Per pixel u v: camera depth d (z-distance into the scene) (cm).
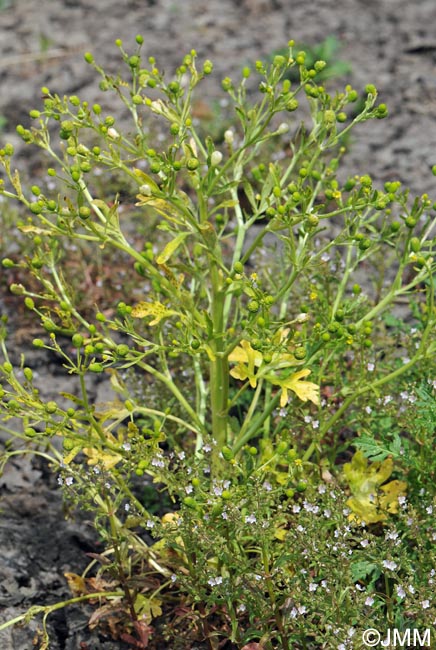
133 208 661
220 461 410
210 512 352
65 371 566
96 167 653
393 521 408
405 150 743
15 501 477
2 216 639
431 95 815
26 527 461
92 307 591
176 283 396
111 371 414
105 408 534
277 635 360
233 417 441
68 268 599
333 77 852
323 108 390
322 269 461
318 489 381
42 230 373
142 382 495
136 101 381
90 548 452
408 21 947
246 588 352
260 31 952
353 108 804
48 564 443
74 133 388
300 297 493
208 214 389
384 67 867
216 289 396
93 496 389
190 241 602
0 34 978
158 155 371
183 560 394
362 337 398
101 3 1032
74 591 416
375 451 388
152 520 378
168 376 420
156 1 1027
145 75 385
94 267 611
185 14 995
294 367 398
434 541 373
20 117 823
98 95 835
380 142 752
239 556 369
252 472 359
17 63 916
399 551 357
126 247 388
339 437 483
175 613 408
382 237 404
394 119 782
